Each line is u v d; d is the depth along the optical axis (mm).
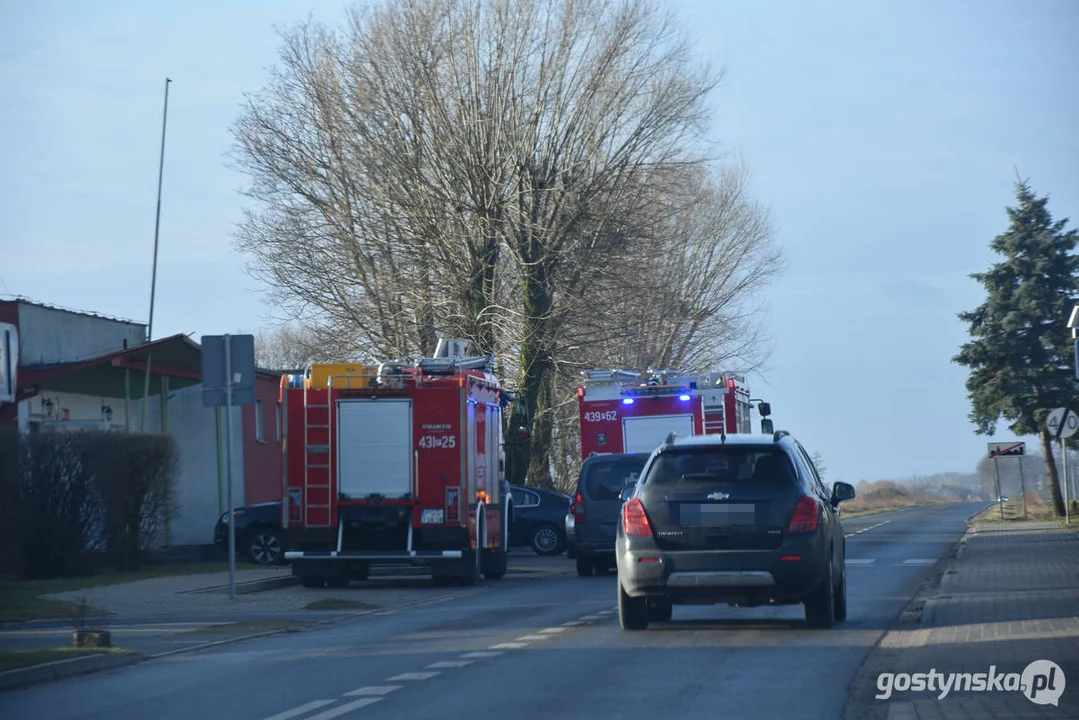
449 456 39906
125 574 41125
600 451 54969
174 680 19672
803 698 16938
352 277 73250
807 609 24719
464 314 72312
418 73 72438
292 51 74688
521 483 73312
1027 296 89812
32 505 38906
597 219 72000
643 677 18922
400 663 21078
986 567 40969
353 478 39906
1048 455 88938
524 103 72562
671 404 54906
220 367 34656
